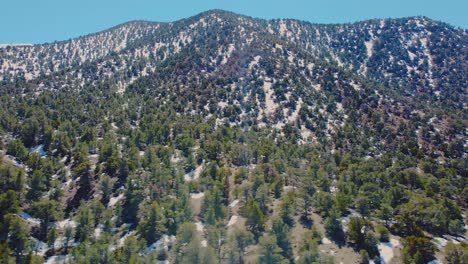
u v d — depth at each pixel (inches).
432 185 4530.0
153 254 2839.6
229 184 4185.5
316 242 2694.4
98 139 6038.4
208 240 2753.4
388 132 7047.2
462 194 4328.3
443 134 7204.7
